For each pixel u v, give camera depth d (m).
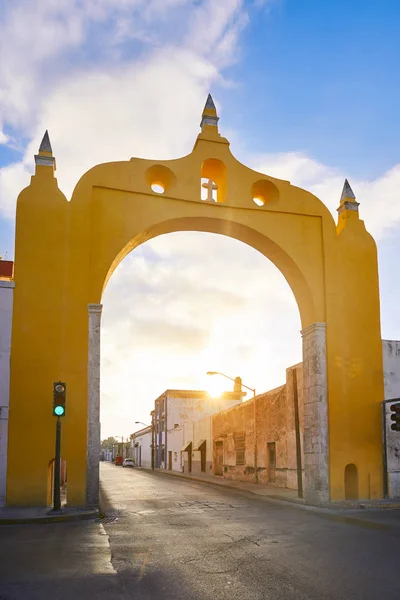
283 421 24.59
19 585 6.66
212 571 7.36
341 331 17.39
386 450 16.81
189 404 60.97
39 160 16.27
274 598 6.04
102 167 16.48
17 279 15.29
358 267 18.03
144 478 37.81
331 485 16.28
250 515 13.96
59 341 15.12
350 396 17.00
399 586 6.51
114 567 7.63
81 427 14.73
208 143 17.72
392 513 14.06
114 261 16.20
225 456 34.66
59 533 10.79
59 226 15.80
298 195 18.09
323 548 8.96
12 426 14.49
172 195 16.92
